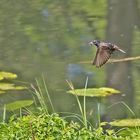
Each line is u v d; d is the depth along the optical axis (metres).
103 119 12.19
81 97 13.41
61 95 13.76
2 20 22.75
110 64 16.22
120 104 13.03
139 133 9.38
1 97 13.34
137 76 15.62
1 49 18.80
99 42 6.41
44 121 8.48
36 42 19.59
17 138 8.16
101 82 15.23
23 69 16.33
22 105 11.78
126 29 21.53
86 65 16.64
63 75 15.62
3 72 15.01
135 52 18.27
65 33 20.67
